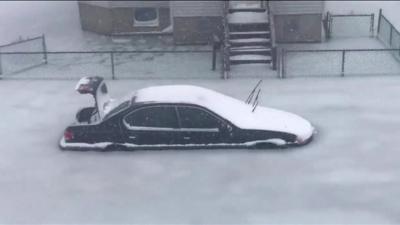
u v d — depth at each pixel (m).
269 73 17.72
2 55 19.36
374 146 12.63
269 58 18.69
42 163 12.34
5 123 14.52
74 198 10.92
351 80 16.77
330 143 12.84
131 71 18.53
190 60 19.64
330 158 12.15
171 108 12.41
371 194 10.72
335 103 15.12
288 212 10.22
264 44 19.28
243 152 12.51
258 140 12.53
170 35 23.33
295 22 21.38
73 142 12.81
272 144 12.55
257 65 18.50
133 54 20.66
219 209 10.38
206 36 21.98
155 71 18.44
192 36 22.00
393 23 22.25
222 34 19.92
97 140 12.72
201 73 18.03
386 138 13.00
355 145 12.71
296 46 21.11
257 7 21.17
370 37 21.55
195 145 12.62
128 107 12.48
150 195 10.95
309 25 21.36
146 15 23.30
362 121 13.96
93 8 23.53
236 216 10.15
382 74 17.11
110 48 21.59
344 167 11.75
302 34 21.47
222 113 12.55
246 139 12.53
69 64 19.48
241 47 19.23
